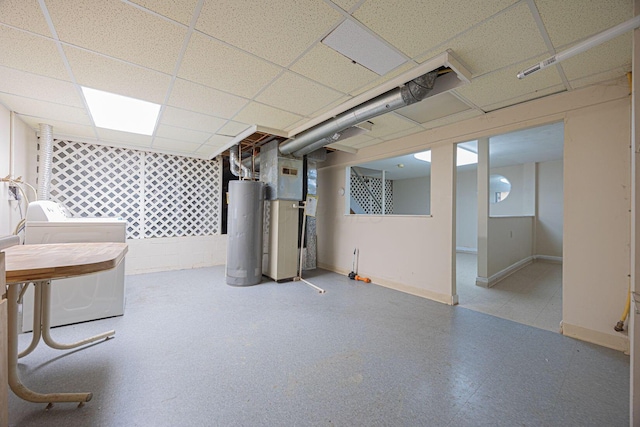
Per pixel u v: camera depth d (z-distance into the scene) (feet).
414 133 12.43
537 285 14.26
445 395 5.41
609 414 4.94
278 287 13.16
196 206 17.35
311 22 5.32
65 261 4.06
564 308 8.20
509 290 13.28
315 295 11.94
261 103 9.27
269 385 5.65
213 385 5.63
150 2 4.79
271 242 14.64
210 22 5.32
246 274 13.28
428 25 5.40
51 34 5.65
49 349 6.97
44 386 5.49
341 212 16.76
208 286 13.06
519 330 8.48
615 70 6.96
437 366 6.42
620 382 5.86
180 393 5.36
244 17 5.19
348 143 14.23
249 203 13.38
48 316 6.47
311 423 4.66
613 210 7.42
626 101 7.22
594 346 7.44
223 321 8.91
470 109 9.58
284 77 7.49
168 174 16.29
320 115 10.34
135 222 15.25
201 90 8.30
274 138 14.06
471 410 5.02
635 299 4.27
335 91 8.33
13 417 4.64
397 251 13.24
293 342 7.54
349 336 7.95
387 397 5.34
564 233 8.21
